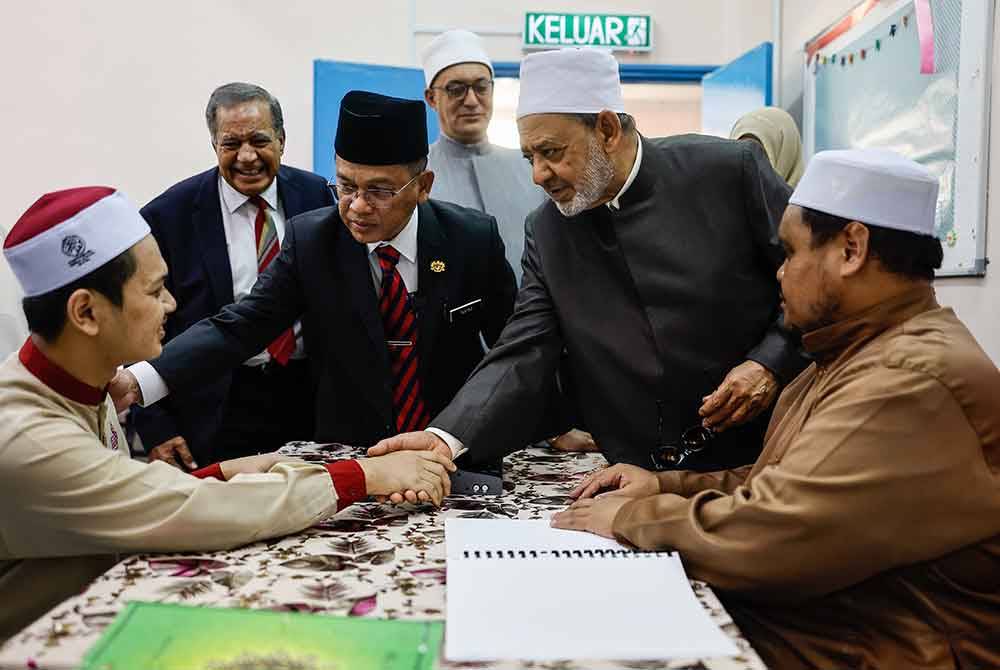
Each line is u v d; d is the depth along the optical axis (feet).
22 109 12.84
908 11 9.36
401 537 3.84
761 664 2.62
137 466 3.78
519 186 9.14
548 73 4.90
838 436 3.31
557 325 5.49
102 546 3.66
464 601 3.01
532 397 5.17
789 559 3.27
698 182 5.26
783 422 4.16
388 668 2.52
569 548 3.62
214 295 7.27
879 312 3.68
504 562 3.40
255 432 7.35
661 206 5.26
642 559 3.46
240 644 2.64
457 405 4.96
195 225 7.37
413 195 5.32
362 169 5.05
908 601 3.46
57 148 12.96
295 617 2.87
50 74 12.86
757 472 4.17
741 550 3.31
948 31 8.48
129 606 2.91
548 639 2.75
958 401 3.28
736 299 5.21
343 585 3.22
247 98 7.13
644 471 4.57
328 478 4.04
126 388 5.27
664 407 5.28
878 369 3.44
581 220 5.45
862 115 10.62
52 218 3.79
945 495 3.24
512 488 4.84
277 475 3.95
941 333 3.53
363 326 5.65
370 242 5.39
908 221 3.61
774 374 4.80
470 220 6.13
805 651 3.58
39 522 3.71
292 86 13.48
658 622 2.90
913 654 3.41
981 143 7.94
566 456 5.86
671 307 5.22
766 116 9.63
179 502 3.64
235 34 13.28
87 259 3.82
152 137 13.15
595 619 2.90
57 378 4.00
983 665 3.39
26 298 3.88
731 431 5.35
